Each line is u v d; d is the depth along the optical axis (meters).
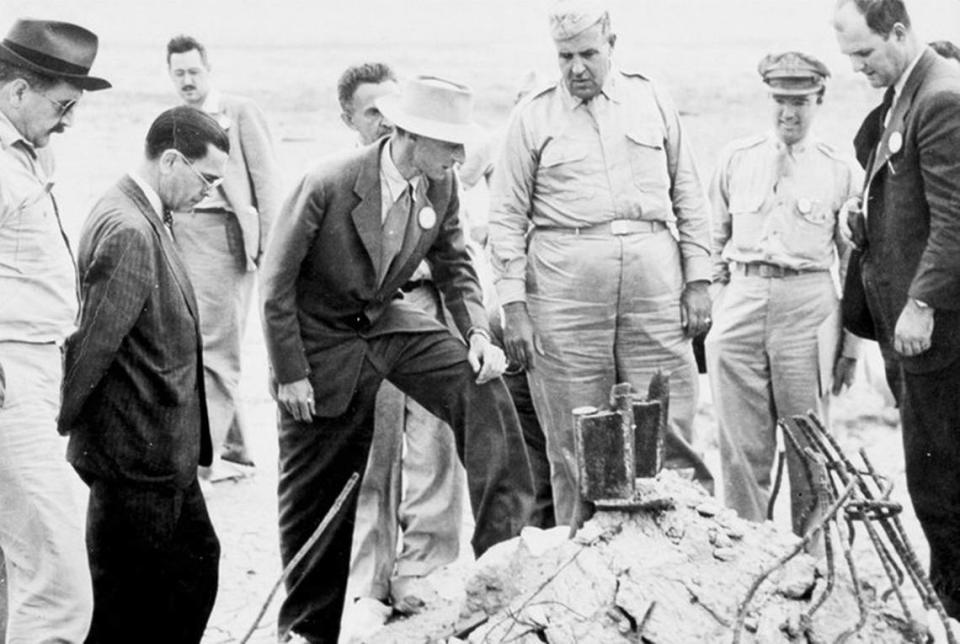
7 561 5.79
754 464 7.63
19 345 5.53
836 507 4.93
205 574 6.08
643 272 7.12
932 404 6.44
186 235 8.68
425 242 6.40
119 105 20.86
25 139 5.62
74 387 5.54
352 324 6.36
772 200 7.52
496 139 8.16
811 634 5.20
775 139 7.59
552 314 7.16
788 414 7.54
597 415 5.34
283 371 6.26
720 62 22.25
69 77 5.56
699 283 7.30
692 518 5.46
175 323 5.78
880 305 6.71
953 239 6.27
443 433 6.95
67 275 5.70
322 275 6.27
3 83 5.54
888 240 6.62
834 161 7.52
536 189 7.19
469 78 21.86
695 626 5.14
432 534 7.00
